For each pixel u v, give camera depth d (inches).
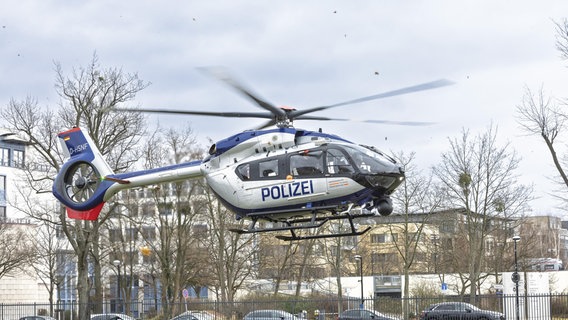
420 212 2886.3
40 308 3297.2
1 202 3732.8
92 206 1347.2
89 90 2108.8
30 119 2132.1
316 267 3161.9
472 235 2506.2
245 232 1133.1
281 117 1139.3
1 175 3732.8
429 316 1808.6
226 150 1168.8
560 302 1835.6
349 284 3659.0
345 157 1086.4
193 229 3110.2
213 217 2554.1
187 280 2819.9
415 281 3440.0
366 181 1072.2
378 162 1086.4
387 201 1101.1
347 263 4030.5
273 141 1131.9
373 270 3841.0
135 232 2952.8
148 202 2726.4
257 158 1139.3
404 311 1803.6
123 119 2159.2
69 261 3489.2
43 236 3449.8
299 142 1128.2
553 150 2039.9
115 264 2576.3
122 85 2150.6
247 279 3489.2
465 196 2514.8
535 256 4340.6
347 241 3779.5
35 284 3553.2
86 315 2028.8
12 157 3796.8
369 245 3836.1
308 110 1123.3
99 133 2154.3
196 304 1975.9
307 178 1095.0
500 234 3353.8
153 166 2485.2
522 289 2361.0
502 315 1788.9
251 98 1080.8
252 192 1131.9
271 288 3604.8
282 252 3309.5
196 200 2568.9
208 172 1187.9
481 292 3363.7
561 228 6998.0
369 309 1985.7
